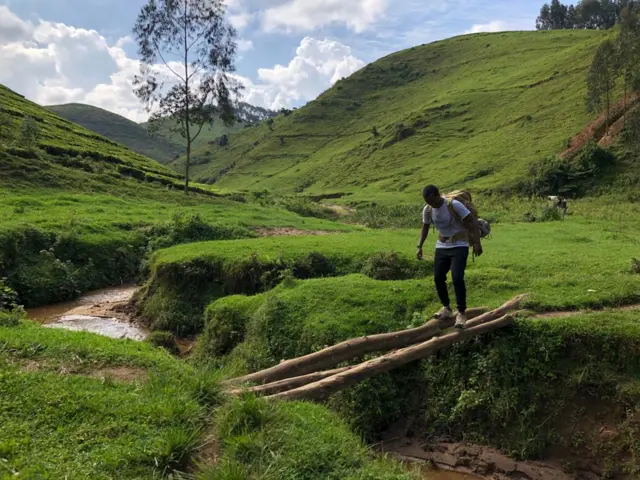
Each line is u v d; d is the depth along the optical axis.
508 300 9.41
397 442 7.68
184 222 20.03
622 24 51.34
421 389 8.12
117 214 22.75
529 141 60.19
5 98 44.22
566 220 25.03
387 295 10.22
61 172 29.56
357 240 16.75
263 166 102.31
